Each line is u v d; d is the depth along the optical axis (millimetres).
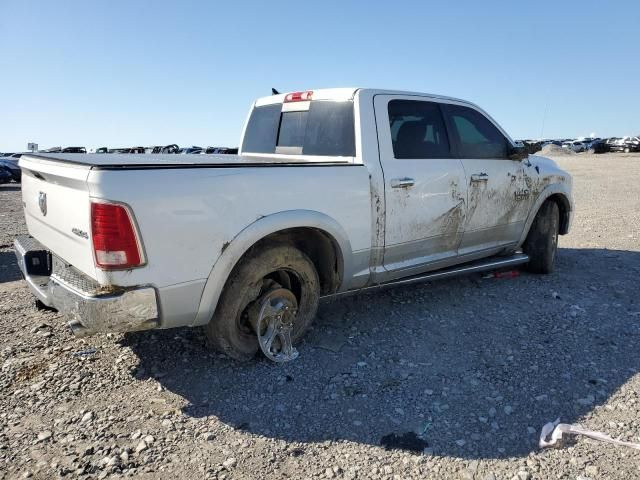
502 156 5078
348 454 2611
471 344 3885
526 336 4027
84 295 2797
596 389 3209
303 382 3320
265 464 2535
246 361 3562
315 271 3699
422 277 4492
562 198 5809
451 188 4465
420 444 2682
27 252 3523
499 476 2434
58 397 3145
